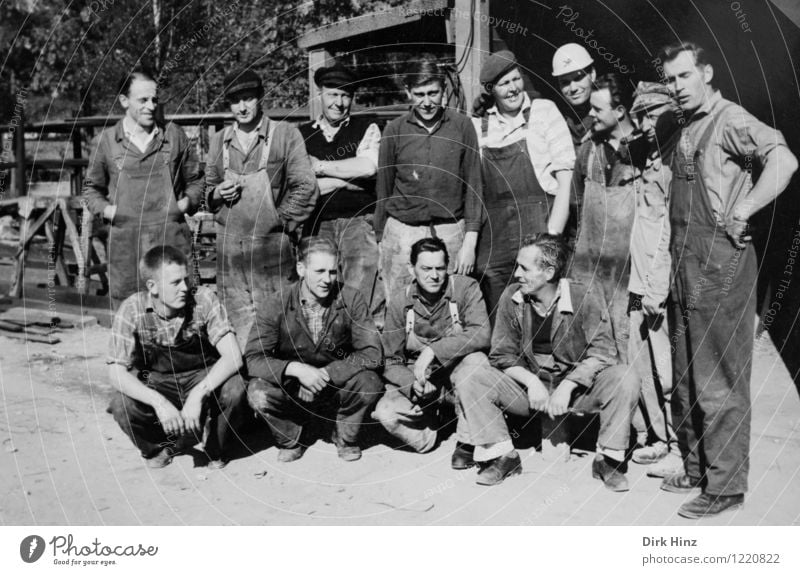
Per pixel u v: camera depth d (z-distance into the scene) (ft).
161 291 14.24
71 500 13.38
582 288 14.65
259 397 14.47
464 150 16.06
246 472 14.53
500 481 13.88
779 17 16.34
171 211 18.20
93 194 18.49
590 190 16.43
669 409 14.51
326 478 14.28
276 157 16.85
